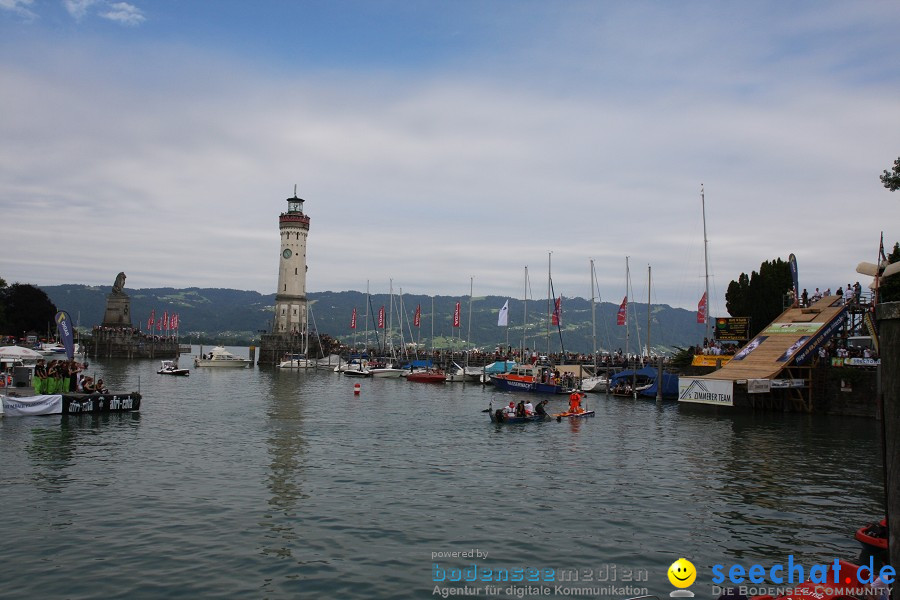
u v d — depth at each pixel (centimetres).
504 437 4350
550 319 9750
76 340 18088
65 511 2330
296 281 16312
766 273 8219
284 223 16312
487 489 2808
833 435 4572
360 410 5953
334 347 16762
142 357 18562
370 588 1706
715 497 2700
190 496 2577
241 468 3139
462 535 2153
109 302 19175
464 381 9431
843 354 6041
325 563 1875
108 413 5131
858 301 6303
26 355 7025
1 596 1611
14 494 2541
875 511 2498
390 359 12738
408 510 2444
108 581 1716
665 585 1759
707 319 7856
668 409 6462
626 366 9588
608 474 3156
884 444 968
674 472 3216
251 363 15600
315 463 3309
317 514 2359
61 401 4834
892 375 948
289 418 5203
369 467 3241
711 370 7188
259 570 1811
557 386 8069
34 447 3544
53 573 1761
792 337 6328
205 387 8569
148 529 2145
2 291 15100
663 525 2291
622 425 5100
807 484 2955
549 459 3544
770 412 6138
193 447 3697
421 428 4731
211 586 1695
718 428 4938
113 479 2834
